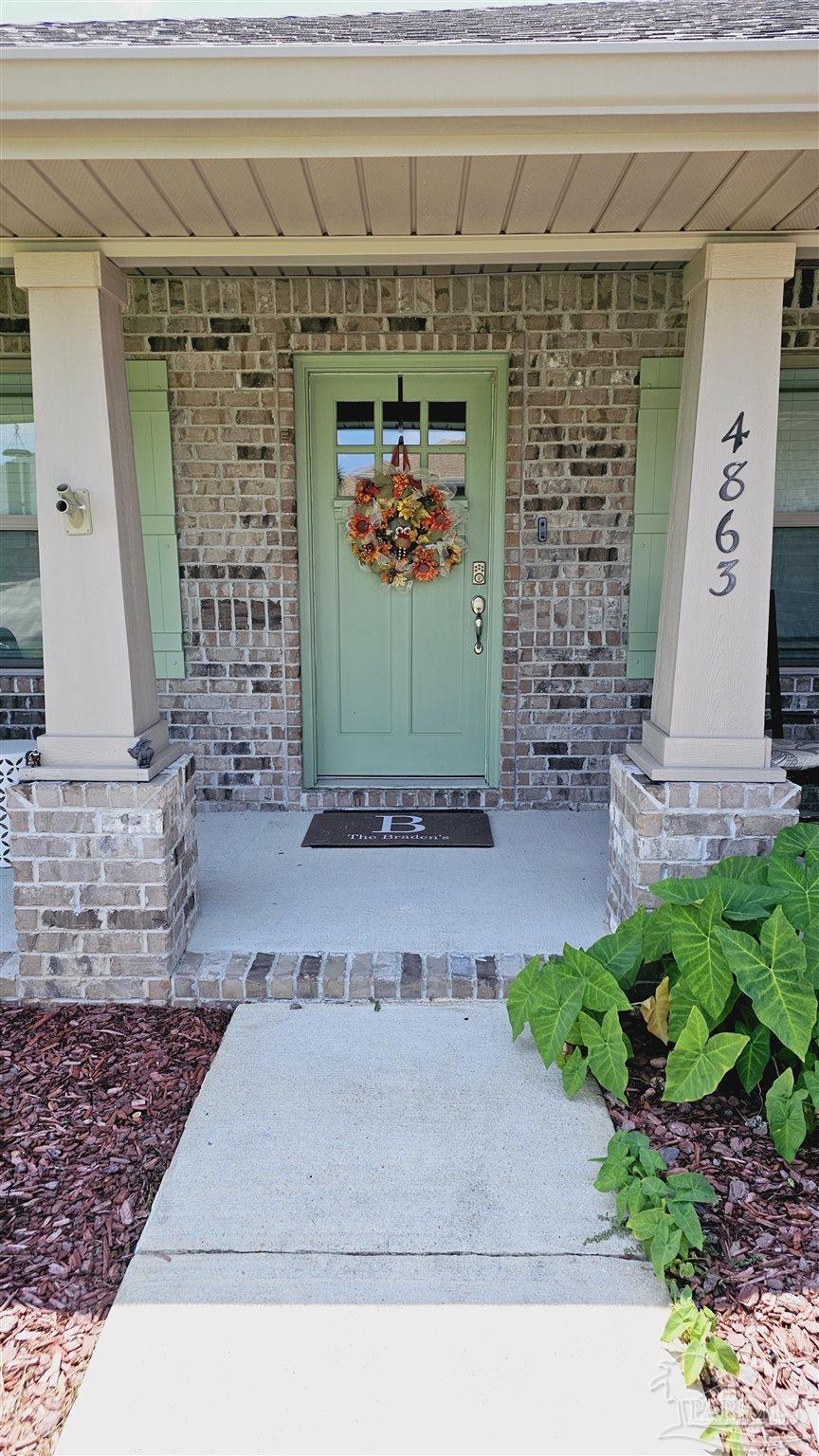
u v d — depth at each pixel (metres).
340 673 4.61
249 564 4.36
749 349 2.75
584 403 4.18
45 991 2.96
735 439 2.79
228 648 4.43
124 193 2.43
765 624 2.86
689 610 2.87
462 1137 2.31
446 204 2.53
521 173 2.32
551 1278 1.90
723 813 2.88
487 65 2.04
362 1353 1.73
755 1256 1.95
